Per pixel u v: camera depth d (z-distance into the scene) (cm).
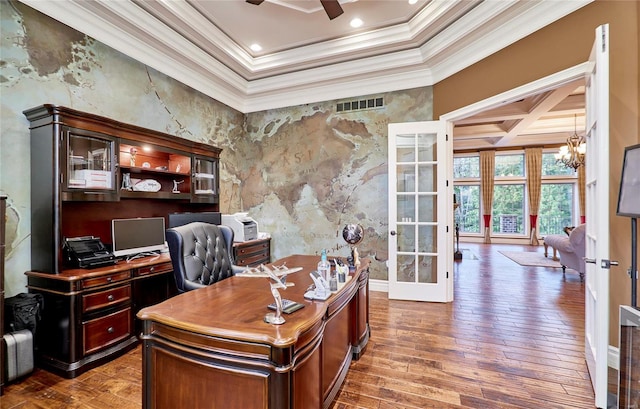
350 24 360
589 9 236
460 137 788
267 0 309
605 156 177
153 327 148
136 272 277
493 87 320
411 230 410
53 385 217
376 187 448
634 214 168
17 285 245
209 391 132
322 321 160
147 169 334
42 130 243
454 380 220
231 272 273
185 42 367
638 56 208
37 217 247
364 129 454
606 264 178
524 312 355
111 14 294
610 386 212
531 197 907
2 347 207
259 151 525
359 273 244
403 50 392
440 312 357
